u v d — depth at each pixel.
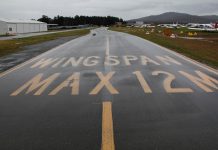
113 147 4.45
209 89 8.26
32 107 6.72
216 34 58.75
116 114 6.06
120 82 9.35
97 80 9.72
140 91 8.08
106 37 44.06
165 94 7.72
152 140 4.70
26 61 15.38
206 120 5.64
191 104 6.76
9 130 5.28
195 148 4.39
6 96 7.83
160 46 24.83
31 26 94.56
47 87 8.80
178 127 5.27
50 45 27.41
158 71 11.45
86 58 16.28
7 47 25.58
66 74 11.02
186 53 18.91
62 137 4.88
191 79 9.73
